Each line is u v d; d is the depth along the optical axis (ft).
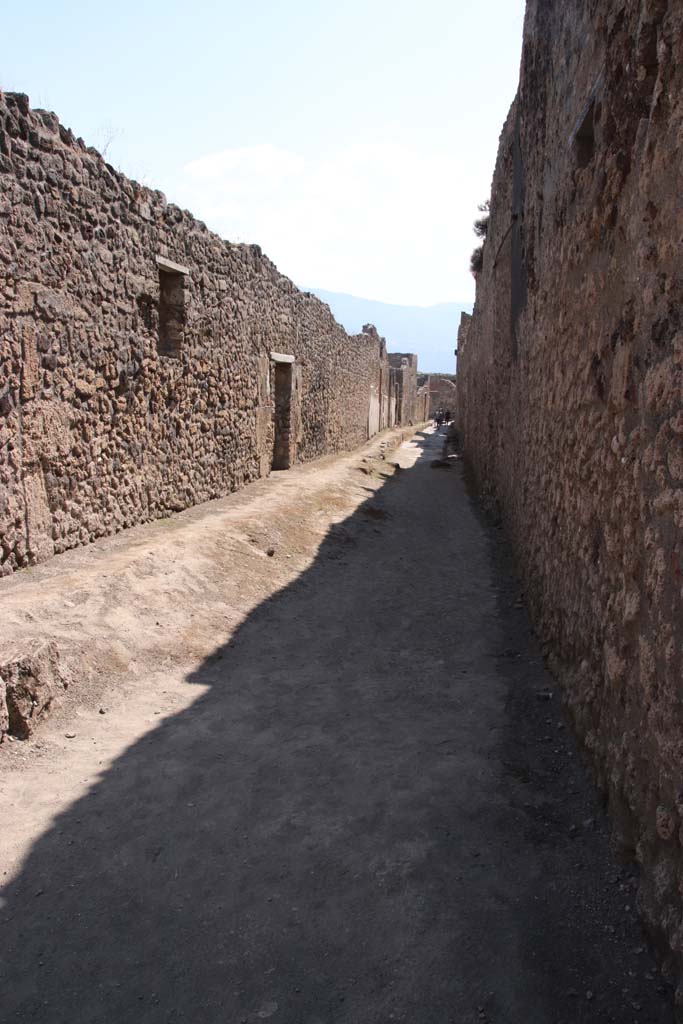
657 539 8.81
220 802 11.53
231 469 35.65
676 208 8.20
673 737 8.07
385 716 14.84
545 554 18.33
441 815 11.23
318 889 9.53
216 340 32.78
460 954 8.42
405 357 136.46
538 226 20.34
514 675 16.98
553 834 10.78
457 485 52.11
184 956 8.38
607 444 11.67
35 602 16.76
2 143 18.11
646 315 9.41
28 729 12.92
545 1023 7.50
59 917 8.93
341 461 54.60
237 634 19.15
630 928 8.80
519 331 25.68
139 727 13.94
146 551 21.74
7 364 18.47
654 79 9.54
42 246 19.74
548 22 19.06
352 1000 7.79
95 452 22.93
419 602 23.11
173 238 27.81
